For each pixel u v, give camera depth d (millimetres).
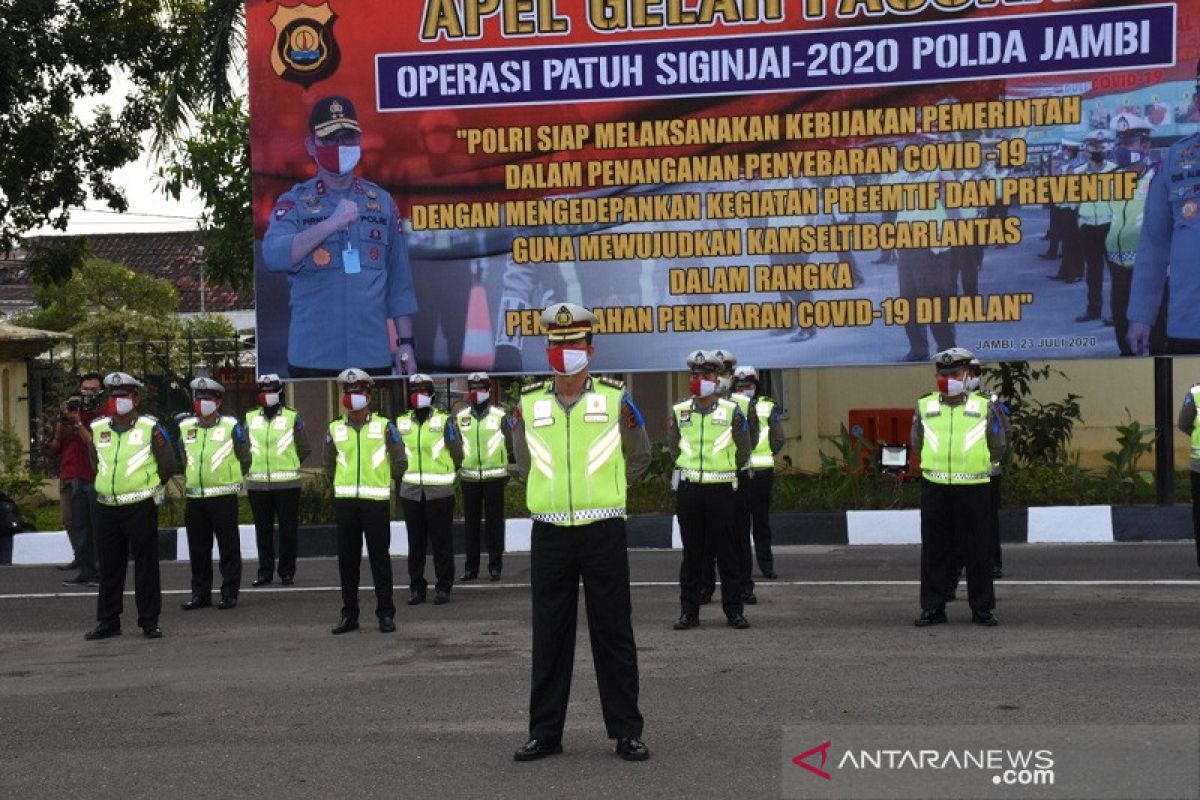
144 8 20188
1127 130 15656
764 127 16141
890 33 15945
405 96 16547
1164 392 15961
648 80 16250
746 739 7328
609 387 7262
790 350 16234
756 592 12516
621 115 16312
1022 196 15852
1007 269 15922
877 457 17859
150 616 11391
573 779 6746
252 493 14438
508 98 16422
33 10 18688
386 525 11250
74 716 8484
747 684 8617
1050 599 11617
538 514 7148
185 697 8898
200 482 12812
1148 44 15586
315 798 6605
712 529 10742
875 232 16078
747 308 16266
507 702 8414
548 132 16406
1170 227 15602
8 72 18500
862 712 7793
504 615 11805
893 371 21859
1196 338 15555
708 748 7191
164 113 21000
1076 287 15820
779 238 16188
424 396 12617
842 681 8594
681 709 8023
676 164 16281
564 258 16438
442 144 16531
